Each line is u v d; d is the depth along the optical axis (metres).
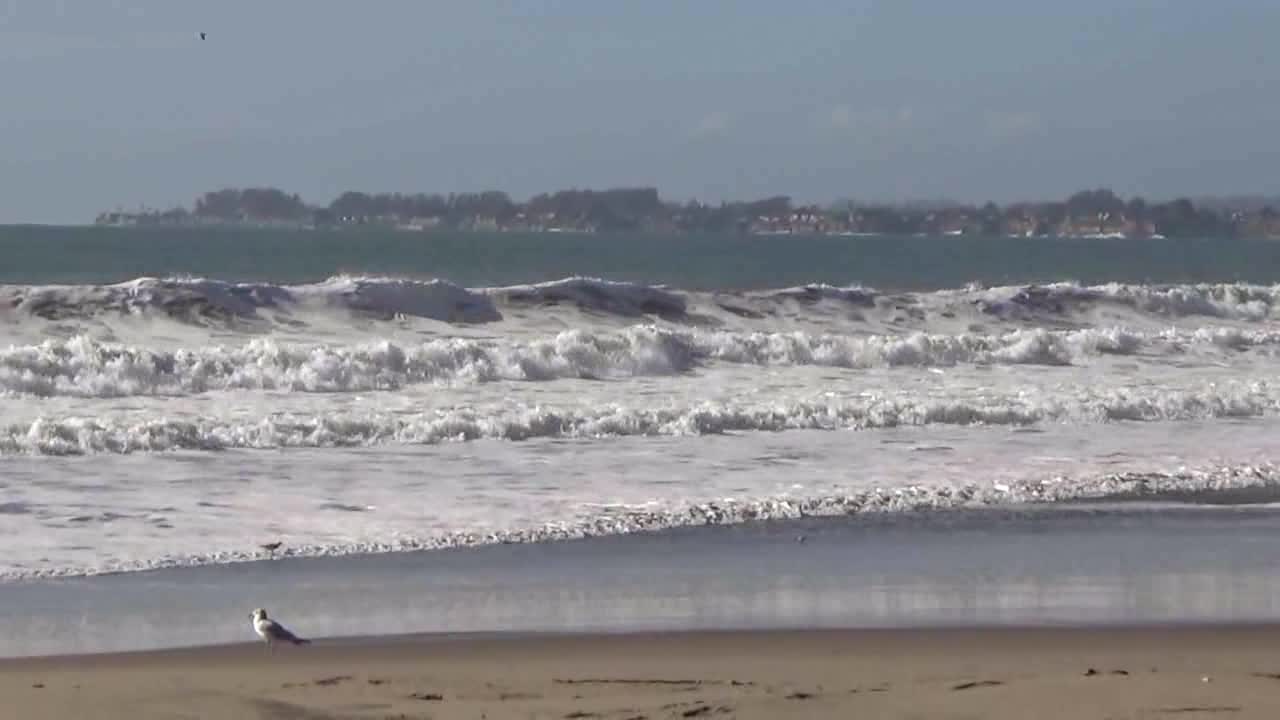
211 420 70.69
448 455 67.06
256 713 30.97
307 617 41.38
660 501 58.22
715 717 30.81
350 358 87.25
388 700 32.19
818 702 32.06
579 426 73.50
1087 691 32.91
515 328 111.25
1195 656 37.47
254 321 105.94
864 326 121.00
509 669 35.62
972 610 42.81
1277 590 45.78
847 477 63.81
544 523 54.12
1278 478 65.75
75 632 39.41
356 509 55.84
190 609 42.09
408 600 43.44
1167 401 84.06
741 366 97.12
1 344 96.19
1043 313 129.12
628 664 36.28
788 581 46.41
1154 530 55.22
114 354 83.62
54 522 52.56
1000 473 65.25
